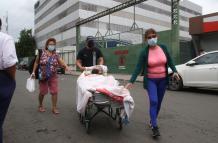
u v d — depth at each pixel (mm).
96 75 5859
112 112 6453
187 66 11602
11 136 5152
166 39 21797
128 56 27094
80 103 5305
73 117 6723
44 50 7148
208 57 11062
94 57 6652
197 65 11305
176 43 21156
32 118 6629
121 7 26750
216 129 5555
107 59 30500
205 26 20891
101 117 6555
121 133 5305
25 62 49688
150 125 5691
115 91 4980
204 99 9461
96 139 4934
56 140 4891
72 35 56656
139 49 25641
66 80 19875
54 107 7254
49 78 7137
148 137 5047
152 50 5230
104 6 55219
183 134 5223
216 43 21172
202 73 11008
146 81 5266
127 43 28656
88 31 51625
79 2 52719
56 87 7254
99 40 33312
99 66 6199
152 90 5152
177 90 12023
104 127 5727
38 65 7129
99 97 5082
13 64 3289
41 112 7355
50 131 5477
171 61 5367
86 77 5727
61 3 63031
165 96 10195
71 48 42469
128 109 4938
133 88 13227
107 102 5078
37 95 10797
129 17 57688
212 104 8430
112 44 30828
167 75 5289
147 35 5152
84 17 53062
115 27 55188
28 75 28250
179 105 8242
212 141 4801
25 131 5492
